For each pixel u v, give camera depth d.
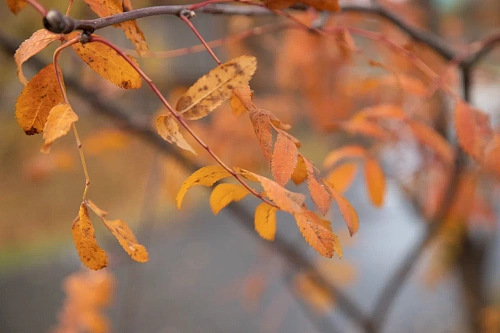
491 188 1.93
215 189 0.94
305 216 0.92
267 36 2.04
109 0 0.95
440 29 2.27
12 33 1.57
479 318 2.85
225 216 5.12
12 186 3.00
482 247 2.79
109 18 0.93
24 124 0.94
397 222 4.41
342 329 2.99
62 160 1.96
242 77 0.94
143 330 3.59
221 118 1.81
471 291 2.88
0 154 2.30
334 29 1.13
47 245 3.99
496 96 2.48
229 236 4.73
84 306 1.63
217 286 3.96
